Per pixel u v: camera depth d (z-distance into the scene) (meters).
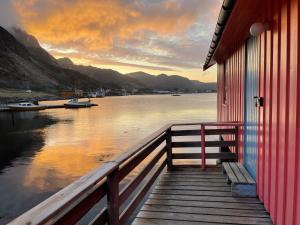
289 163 2.39
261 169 3.38
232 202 3.45
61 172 15.73
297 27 2.20
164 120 39.62
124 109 66.25
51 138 27.52
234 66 5.62
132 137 26.45
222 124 4.77
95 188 2.04
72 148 22.30
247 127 4.34
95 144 23.61
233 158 5.14
